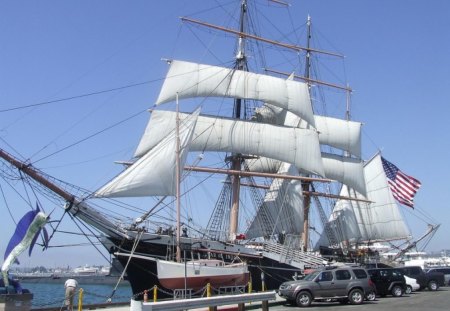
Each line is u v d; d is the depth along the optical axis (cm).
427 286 3941
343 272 2916
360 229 7181
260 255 3644
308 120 5378
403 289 3400
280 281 3706
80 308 2014
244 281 3081
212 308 1819
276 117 5528
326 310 2523
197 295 2834
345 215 6944
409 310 2434
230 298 1880
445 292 3741
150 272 3112
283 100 5241
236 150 5006
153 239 3184
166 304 1612
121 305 2578
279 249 3847
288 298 2825
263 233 5194
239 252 3522
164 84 4872
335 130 6925
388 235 7119
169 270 2756
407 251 7181
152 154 3225
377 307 2617
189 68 4956
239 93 5088
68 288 2084
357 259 5656
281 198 5394
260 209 5272
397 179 6488
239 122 5081
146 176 3145
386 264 5784
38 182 2850
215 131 4956
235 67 5400
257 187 5316
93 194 3008
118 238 3086
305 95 5400
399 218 7081
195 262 2945
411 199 6362
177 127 3250
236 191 4972
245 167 5228
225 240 3700
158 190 3170
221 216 4953
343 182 6862
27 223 2197
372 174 7419
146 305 1532
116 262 3228
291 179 5428
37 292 6000
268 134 5156
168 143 3281
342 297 2852
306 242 6281
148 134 4584
